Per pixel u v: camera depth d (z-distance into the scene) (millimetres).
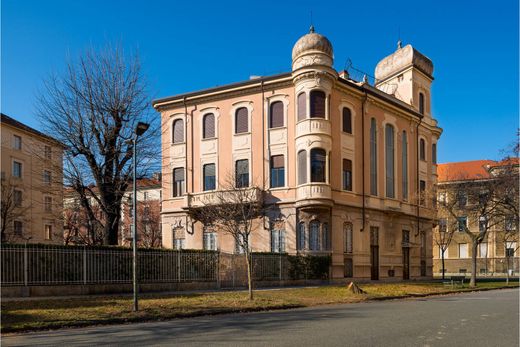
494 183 34562
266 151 35094
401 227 40719
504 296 25219
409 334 11391
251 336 11289
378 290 26672
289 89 34812
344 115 35938
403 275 40625
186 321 14758
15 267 19438
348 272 34719
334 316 15523
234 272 27797
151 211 59031
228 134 36750
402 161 41719
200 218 36062
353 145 36250
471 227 65438
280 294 23281
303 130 33312
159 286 24141
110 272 22297
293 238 33375
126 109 27938
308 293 24047
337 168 34562
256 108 35875
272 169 34938
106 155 27406
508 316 15203
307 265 31578
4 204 45781
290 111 34656
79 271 21250
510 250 64375
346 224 35000
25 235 52250
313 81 33156
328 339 10727
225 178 35719
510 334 11406
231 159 36344
